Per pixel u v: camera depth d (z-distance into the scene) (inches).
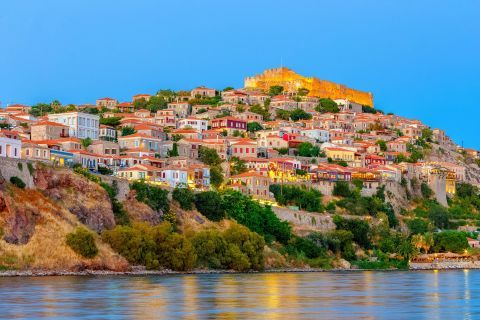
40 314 5669.3
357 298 7258.9
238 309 6195.9
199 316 5733.3
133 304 6382.9
